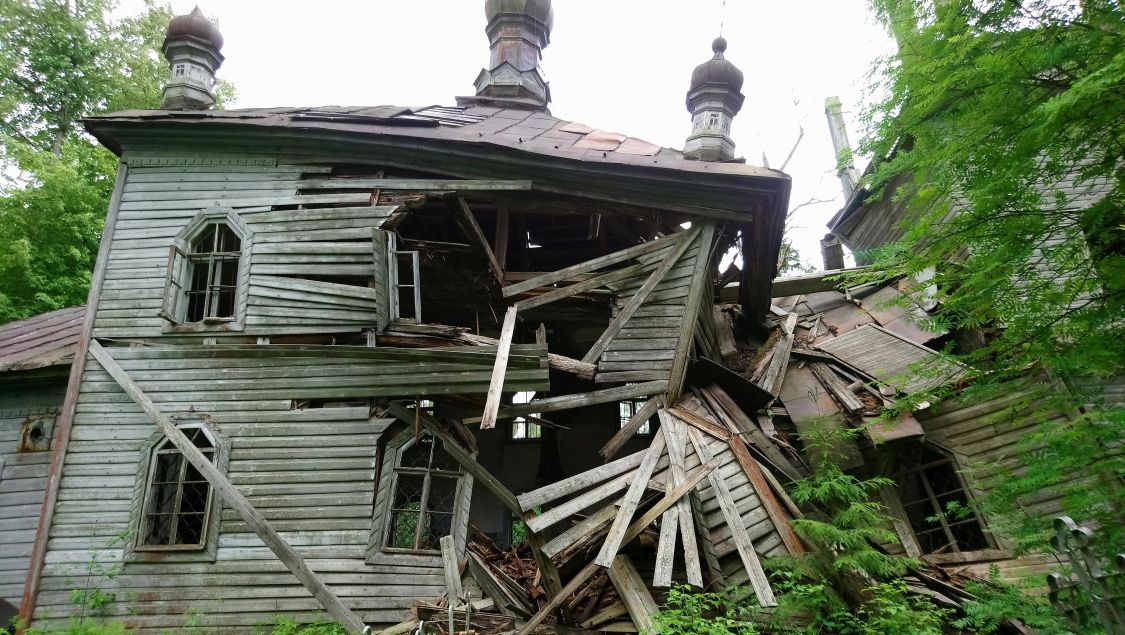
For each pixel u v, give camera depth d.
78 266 21.59
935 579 9.94
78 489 11.11
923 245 7.11
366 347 11.00
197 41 14.08
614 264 12.29
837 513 9.55
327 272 11.62
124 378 11.41
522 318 13.05
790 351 13.88
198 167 12.59
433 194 11.70
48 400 12.91
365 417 11.01
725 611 9.40
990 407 11.77
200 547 10.64
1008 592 8.83
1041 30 5.54
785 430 12.59
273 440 11.03
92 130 12.62
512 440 14.84
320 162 12.29
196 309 12.26
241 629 10.30
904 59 6.46
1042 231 5.92
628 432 10.73
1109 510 7.26
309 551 10.52
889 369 12.88
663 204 11.62
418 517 11.18
